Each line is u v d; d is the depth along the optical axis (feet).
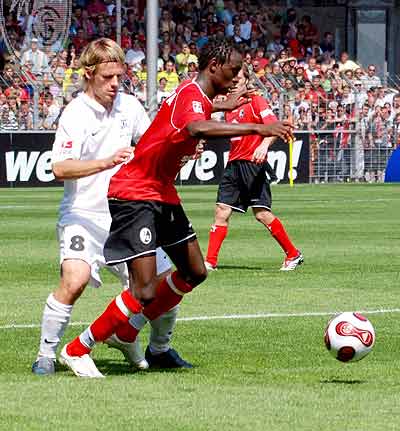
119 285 116.26
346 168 344.90
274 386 65.36
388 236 171.12
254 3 416.67
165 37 373.40
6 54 330.34
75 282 69.36
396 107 357.61
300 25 404.16
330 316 94.89
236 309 98.78
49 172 304.50
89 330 68.90
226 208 129.70
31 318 93.61
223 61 67.92
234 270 128.98
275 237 128.57
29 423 55.47
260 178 128.06
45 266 131.85
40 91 311.68
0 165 300.61
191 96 67.41
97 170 67.46
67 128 69.77
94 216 70.74
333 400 61.26
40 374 69.36
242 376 68.85
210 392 63.57
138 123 73.26
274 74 358.43
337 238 167.84
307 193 283.79
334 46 426.51
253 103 127.65
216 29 388.16
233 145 128.57
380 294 108.47
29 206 234.17
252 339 83.46
